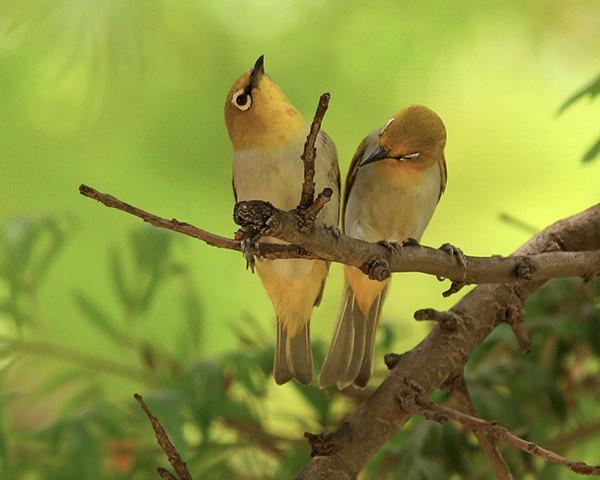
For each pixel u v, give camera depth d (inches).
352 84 514.0
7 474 408.8
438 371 319.3
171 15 499.2
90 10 399.9
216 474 422.6
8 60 442.0
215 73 503.8
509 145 550.9
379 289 381.1
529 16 527.8
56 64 446.6
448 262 291.6
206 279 491.2
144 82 439.2
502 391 409.4
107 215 503.5
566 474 424.2
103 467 409.4
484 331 327.9
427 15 514.9
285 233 255.8
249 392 402.3
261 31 509.7
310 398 415.8
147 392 423.8
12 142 491.2
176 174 509.0
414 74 519.5
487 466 409.1
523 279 301.0
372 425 303.7
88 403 439.8
